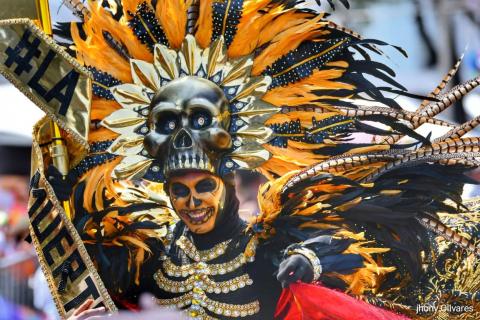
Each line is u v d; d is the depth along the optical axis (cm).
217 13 810
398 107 816
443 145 812
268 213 824
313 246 801
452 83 1382
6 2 806
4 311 1095
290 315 816
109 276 837
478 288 834
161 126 818
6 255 1147
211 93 811
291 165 822
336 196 817
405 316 825
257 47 814
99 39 823
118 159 827
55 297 817
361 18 1346
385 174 820
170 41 816
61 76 801
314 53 813
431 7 1370
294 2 816
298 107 818
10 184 1282
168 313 830
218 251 831
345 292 809
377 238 825
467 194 1020
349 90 812
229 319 822
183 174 818
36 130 820
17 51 800
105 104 826
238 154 820
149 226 838
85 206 830
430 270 837
